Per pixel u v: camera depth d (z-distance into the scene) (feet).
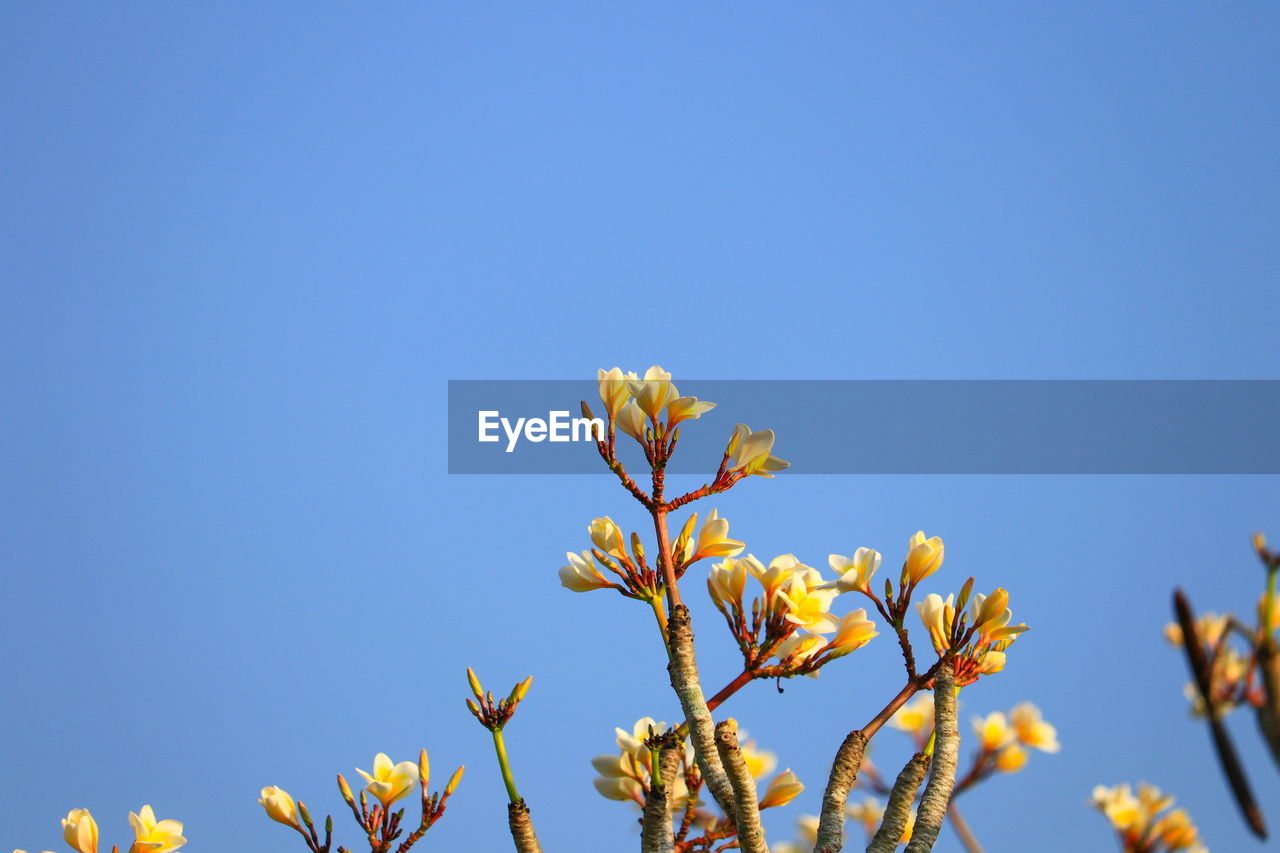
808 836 14.49
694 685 12.61
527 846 12.75
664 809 12.61
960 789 14.92
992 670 12.86
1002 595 12.87
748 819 12.41
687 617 12.75
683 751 13.06
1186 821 14.75
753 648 12.97
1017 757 14.92
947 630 12.89
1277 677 11.27
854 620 12.98
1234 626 11.33
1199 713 13.32
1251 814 11.21
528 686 12.94
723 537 13.12
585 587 13.08
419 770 13.32
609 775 13.15
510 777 12.84
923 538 13.03
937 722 12.66
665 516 13.06
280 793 13.29
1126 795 14.87
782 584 13.05
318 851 13.23
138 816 13.35
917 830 12.44
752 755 13.78
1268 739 11.25
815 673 12.96
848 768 12.64
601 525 13.10
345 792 13.28
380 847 13.21
